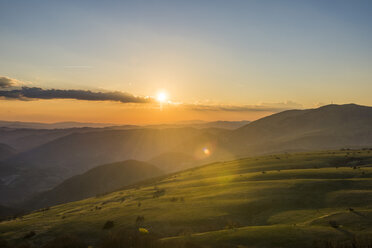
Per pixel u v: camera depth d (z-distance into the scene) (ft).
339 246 81.56
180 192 212.02
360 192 146.51
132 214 157.58
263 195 164.35
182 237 106.63
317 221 110.42
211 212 144.97
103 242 107.86
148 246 97.91
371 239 83.56
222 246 90.79
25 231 149.79
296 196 155.53
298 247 85.61
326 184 169.68
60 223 158.61
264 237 95.81
